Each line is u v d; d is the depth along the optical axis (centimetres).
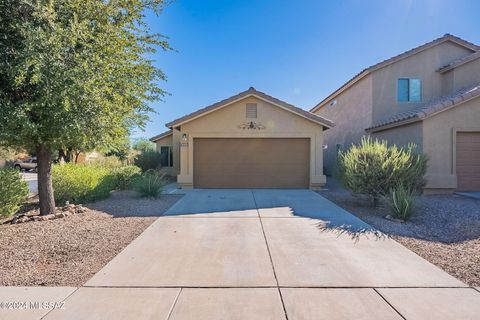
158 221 848
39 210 989
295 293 426
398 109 1803
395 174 994
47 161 920
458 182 1360
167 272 496
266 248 616
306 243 649
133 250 604
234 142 1599
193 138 1597
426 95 1812
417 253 588
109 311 380
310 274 488
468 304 397
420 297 415
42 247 616
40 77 685
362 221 849
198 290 435
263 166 1597
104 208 1040
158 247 622
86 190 1155
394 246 630
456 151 1358
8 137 759
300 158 1594
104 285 450
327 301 404
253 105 1578
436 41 1803
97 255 575
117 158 2506
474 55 1692
